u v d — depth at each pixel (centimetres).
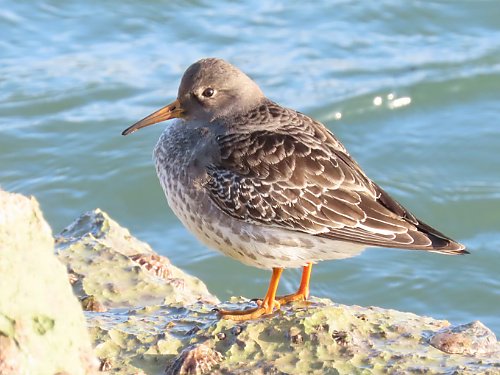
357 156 1830
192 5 2256
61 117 1922
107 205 1739
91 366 784
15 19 2183
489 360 965
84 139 1870
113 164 1817
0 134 1872
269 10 2252
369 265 1588
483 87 1994
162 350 984
